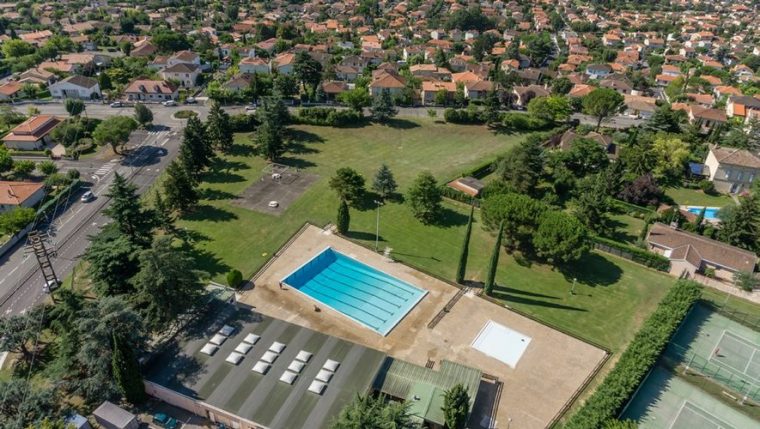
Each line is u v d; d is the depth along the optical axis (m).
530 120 137.38
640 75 190.38
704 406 57.41
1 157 100.31
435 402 51.00
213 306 62.94
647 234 88.75
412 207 91.94
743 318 71.69
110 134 107.25
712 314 72.44
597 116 143.00
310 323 65.81
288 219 89.38
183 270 58.47
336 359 55.75
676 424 54.97
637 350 59.69
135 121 120.56
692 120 143.62
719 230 89.00
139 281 56.56
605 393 53.00
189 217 88.50
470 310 69.50
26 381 50.38
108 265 61.16
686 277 78.69
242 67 171.38
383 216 91.62
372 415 41.22
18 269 75.81
